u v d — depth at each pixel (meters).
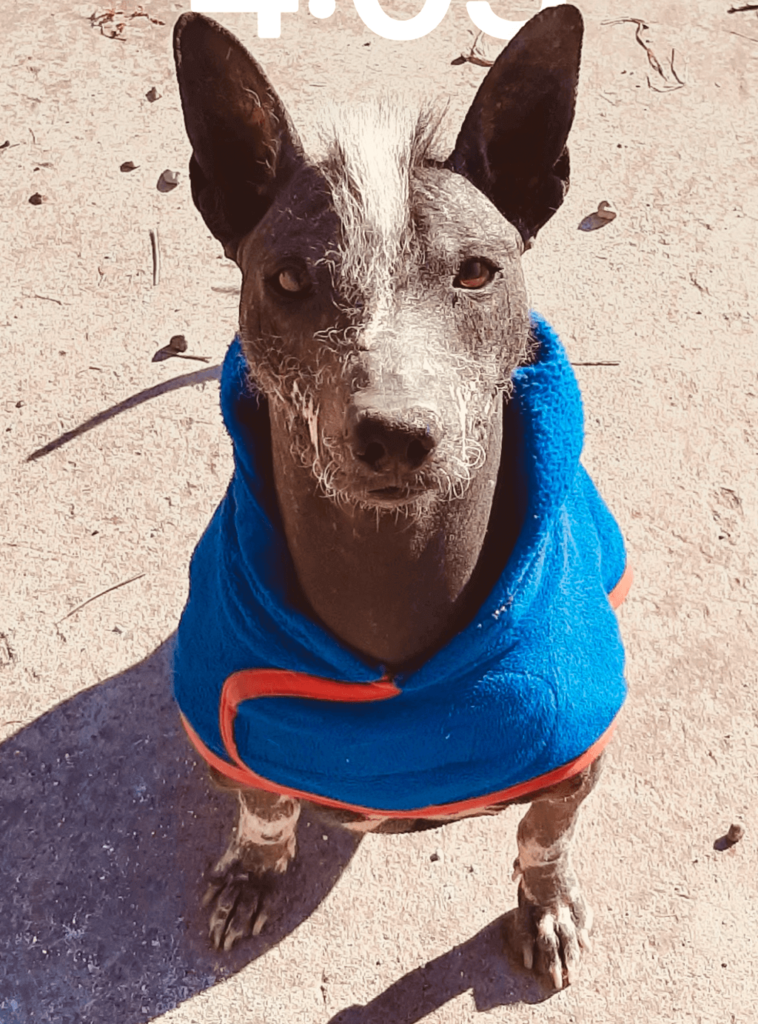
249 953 0.70
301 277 0.42
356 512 0.44
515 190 0.48
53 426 0.90
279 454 0.47
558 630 0.52
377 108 0.43
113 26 1.17
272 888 0.71
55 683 0.79
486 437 0.45
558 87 0.45
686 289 0.99
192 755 0.77
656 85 1.13
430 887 0.72
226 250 0.49
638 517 0.86
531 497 0.48
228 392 0.49
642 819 0.74
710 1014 0.68
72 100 1.11
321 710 0.52
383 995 0.68
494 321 0.43
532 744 0.53
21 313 0.97
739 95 1.12
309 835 0.73
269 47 1.15
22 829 0.74
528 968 0.69
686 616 0.82
